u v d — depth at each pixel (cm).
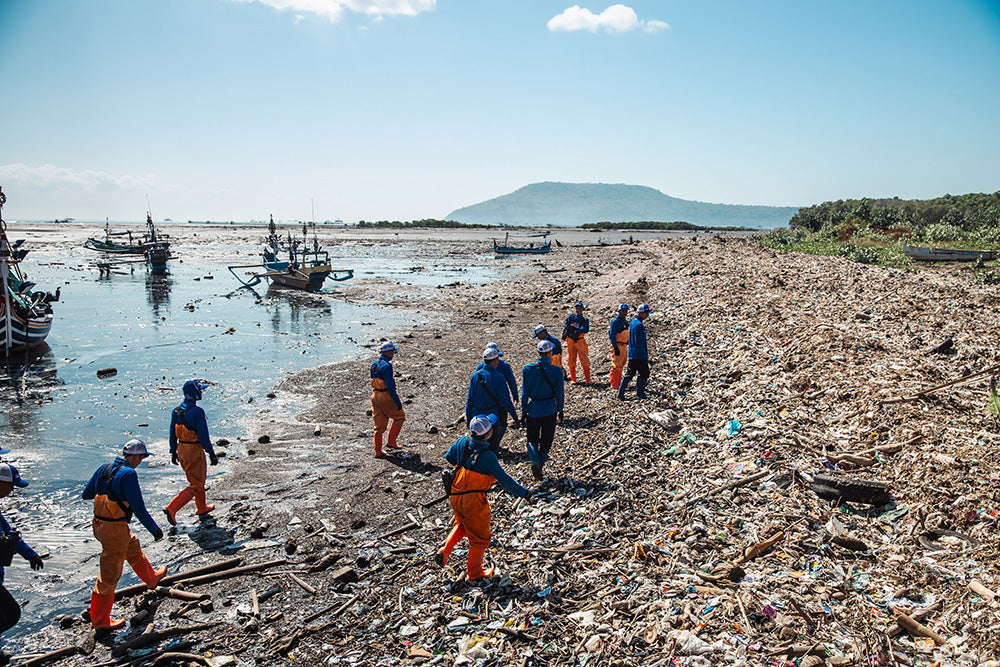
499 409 817
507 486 583
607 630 516
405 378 1440
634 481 805
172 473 912
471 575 609
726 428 947
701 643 479
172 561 668
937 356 1104
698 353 1398
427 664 491
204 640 535
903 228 4816
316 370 1538
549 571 613
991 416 786
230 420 1160
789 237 5578
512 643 510
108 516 545
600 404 1133
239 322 2245
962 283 2109
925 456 720
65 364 1609
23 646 533
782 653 461
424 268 4447
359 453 985
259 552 684
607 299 2467
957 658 436
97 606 542
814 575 560
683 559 614
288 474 902
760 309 1700
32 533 738
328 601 590
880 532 620
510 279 3684
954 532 586
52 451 1004
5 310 1630
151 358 1672
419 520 749
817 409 949
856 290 1848
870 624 488
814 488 704
